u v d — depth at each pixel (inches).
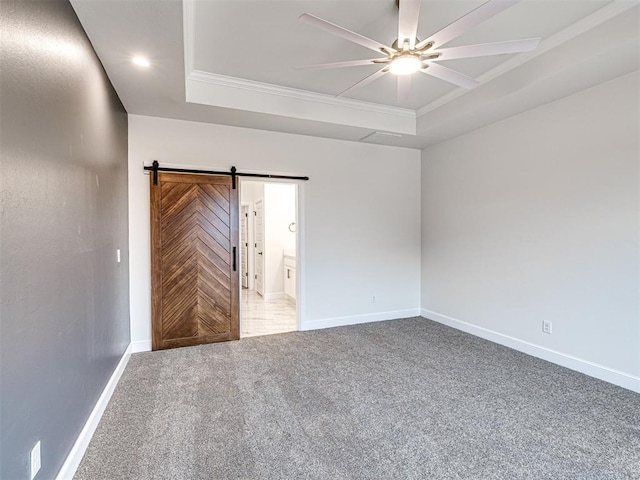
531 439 80.7
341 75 130.5
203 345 148.6
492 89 129.0
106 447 77.4
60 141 65.4
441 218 184.9
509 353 138.4
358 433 83.1
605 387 107.3
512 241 144.4
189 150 147.7
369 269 188.2
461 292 171.9
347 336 161.8
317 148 173.5
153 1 71.6
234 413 92.0
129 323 137.6
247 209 314.5
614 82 109.3
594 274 114.9
